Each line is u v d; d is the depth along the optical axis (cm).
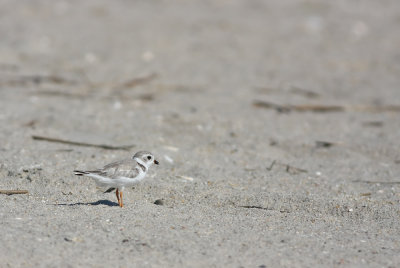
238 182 1095
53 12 3112
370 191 1072
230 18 3105
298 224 877
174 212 904
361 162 1276
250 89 2000
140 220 845
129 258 713
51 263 691
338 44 2720
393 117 1708
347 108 1778
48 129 1395
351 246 785
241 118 1609
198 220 866
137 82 2023
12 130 1357
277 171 1185
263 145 1366
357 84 2139
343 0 3588
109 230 794
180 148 1308
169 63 2322
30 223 805
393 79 2220
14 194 960
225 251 745
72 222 818
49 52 2420
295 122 1611
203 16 3123
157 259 714
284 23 3052
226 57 2450
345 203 980
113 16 3067
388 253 762
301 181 1120
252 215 916
